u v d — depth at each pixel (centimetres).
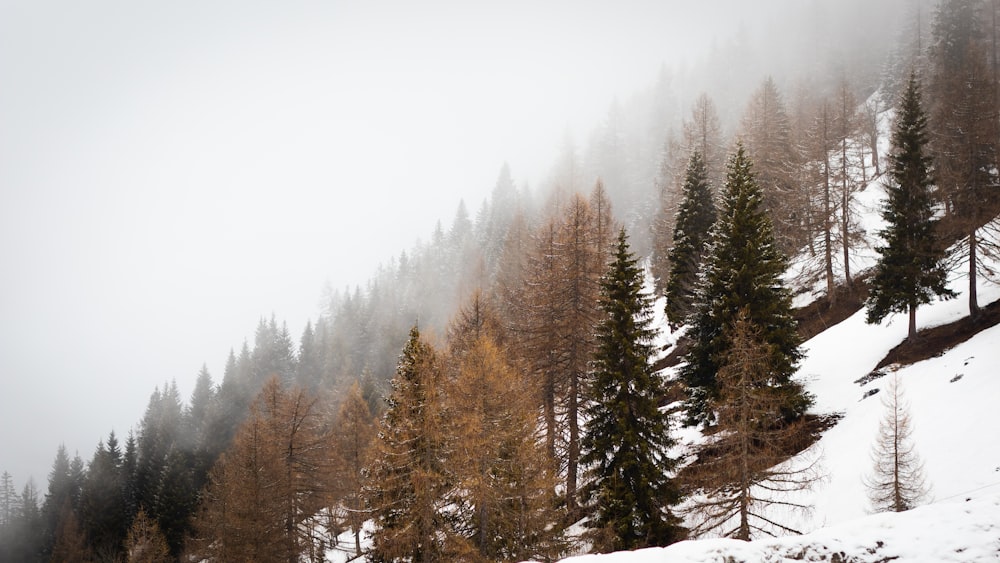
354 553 3381
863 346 2994
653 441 1984
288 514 2788
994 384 2072
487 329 2934
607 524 1862
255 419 2728
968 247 3075
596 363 2105
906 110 2855
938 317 2898
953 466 1797
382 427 2194
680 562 1086
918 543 1084
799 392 2402
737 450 1725
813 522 1867
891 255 2752
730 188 3011
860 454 2078
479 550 1970
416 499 2014
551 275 2808
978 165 2930
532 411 2223
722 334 2391
